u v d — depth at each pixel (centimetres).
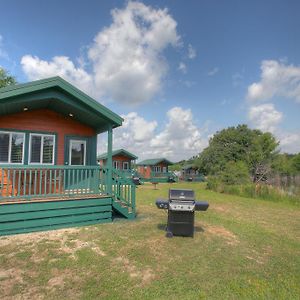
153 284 471
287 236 844
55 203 808
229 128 4994
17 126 1037
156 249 648
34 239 700
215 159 4662
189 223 759
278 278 516
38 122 1079
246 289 464
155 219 977
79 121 1159
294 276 528
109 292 440
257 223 1027
